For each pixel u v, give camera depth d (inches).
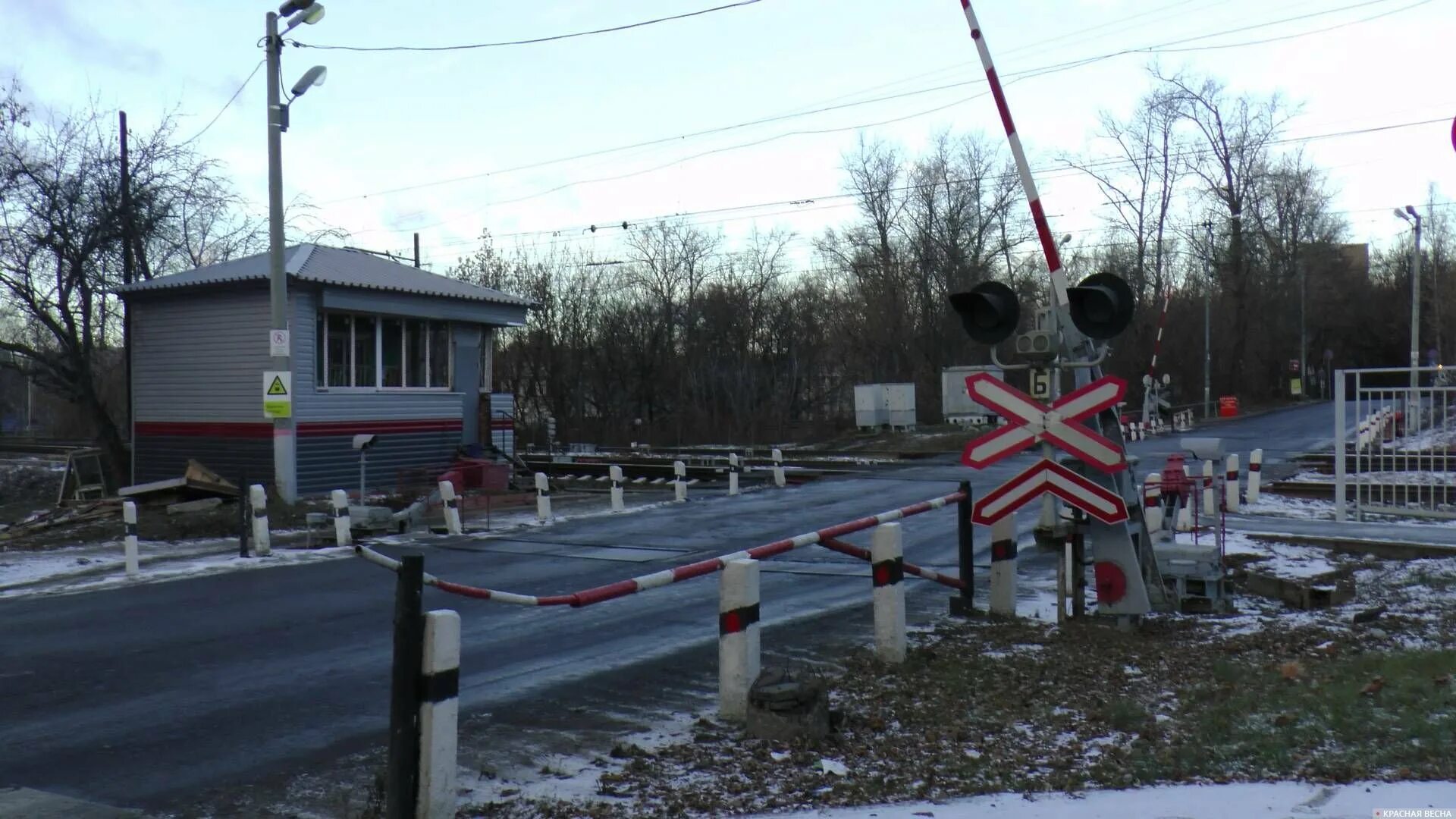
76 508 847.1
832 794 220.1
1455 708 244.2
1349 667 302.0
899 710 285.9
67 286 1122.7
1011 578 412.2
